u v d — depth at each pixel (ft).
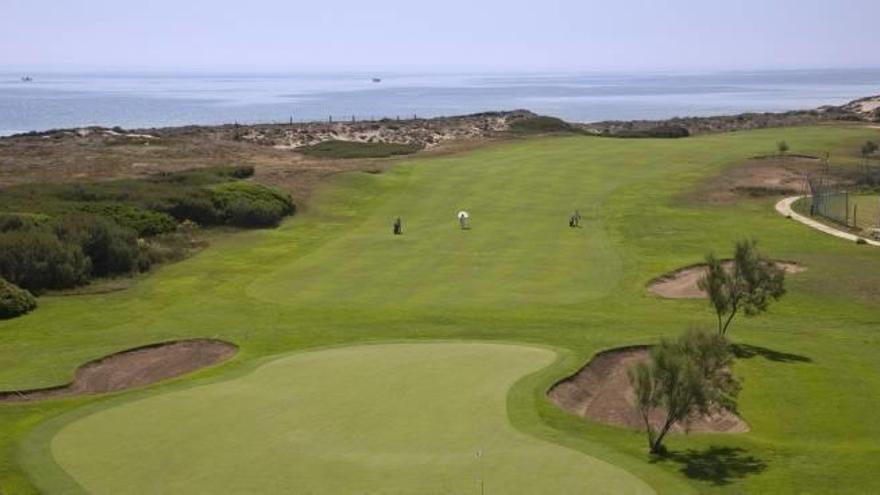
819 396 89.25
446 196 212.84
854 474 65.82
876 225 177.58
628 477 60.80
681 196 209.77
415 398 76.59
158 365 100.89
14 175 231.71
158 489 58.39
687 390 69.41
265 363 89.71
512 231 176.65
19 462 64.44
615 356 100.58
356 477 59.67
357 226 186.09
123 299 134.51
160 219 174.29
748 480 64.13
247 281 142.10
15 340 113.50
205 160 265.95
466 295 129.80
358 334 108.88
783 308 124.67
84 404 83.51
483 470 61.00
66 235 145.89
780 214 190.08
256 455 63.82
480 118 416.05
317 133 358.23
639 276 141.38
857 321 118.93
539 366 89.15
